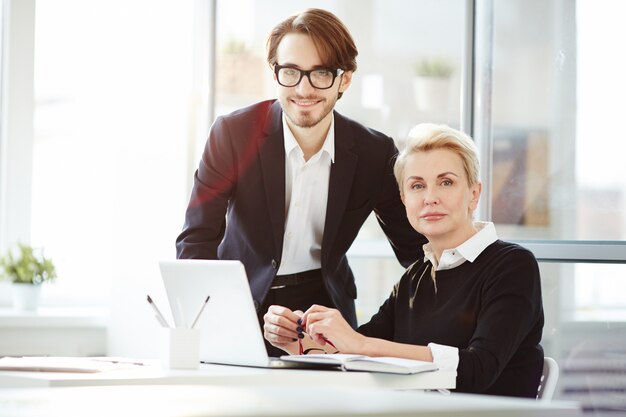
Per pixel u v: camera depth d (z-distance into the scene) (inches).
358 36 158.9
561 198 140.6
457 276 94.4
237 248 112.3
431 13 152.9
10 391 30.9
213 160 112.2
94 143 178.9
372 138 114.0
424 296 97.0
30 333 165.0
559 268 137.7
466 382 83.4
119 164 170.7
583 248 134.4
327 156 110.0
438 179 95.5
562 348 137.5
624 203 135.3
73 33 177.6
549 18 141.6
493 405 26.1
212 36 165.6
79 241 179.2
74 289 179.5
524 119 143.9
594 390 135.0
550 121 141.6
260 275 109.9
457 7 150.7
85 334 169.6
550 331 138.3
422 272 99.0
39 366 77.1
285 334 90.4
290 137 109.3
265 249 109.8
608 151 136.6
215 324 85.9
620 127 135.8
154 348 160.7
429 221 95.5
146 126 168.2
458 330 92.4
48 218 178.2
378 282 154.6
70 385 68.1
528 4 143.4
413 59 154.6
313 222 111.3
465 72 149.3
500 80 146.2
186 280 86.9
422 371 77.5
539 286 92.2
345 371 78.7
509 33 145.3
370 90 158.2
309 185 110.3
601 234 137.3
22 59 175.8
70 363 80.4
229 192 112.0
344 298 113.5
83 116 178.7
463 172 96.1
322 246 109.9
